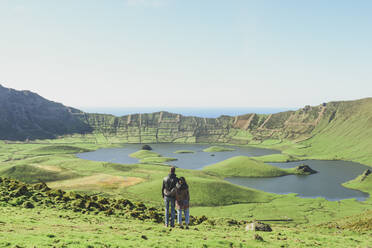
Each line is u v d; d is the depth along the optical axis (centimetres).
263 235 2673
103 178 17675
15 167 18150
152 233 2177
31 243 1494
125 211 3975
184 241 1909
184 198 2539
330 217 11212
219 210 12338
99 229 2233
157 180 16962
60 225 2273
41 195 3981
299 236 2766
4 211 2762
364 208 12800
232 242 1998
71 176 17938
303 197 16288
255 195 15225
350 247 2353
